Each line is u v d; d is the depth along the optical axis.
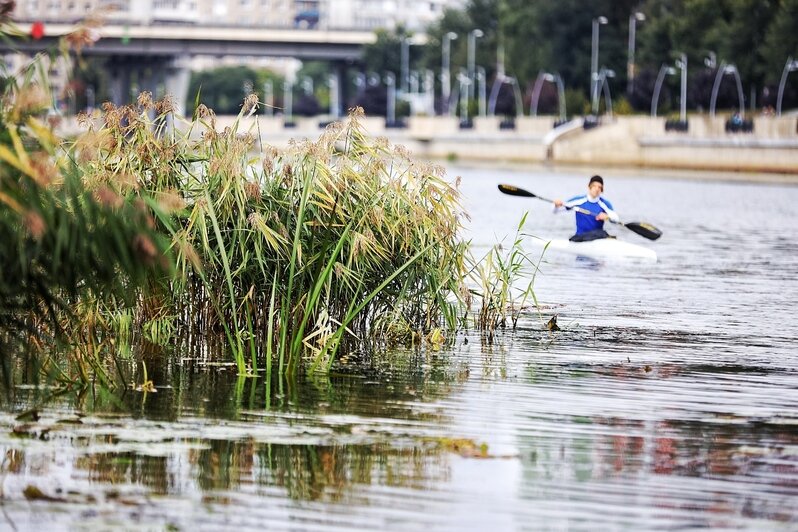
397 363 33.75
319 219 33.97
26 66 22.72
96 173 32.12
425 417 27.84
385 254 35.47
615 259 62.53
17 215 22.42
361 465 24.12
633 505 22.23
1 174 21.64
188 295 35.53
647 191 141.38
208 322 35.59
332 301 35.50
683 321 42.31
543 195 131.88
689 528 21.16
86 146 30.59
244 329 35.38
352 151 35.38
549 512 21.78
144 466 23.81
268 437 25.91
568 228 83.94
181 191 34.12
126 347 34.06
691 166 188.38
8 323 26.23
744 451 25.53
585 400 29.70
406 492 22.66
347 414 27.98
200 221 32.72
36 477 23.05
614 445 25.83
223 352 34.66
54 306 30.50
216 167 33.44
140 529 20.72
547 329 39.84
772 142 172.00
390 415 27.94
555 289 50.19
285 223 34.59
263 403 28.91
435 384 31.20
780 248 71.69
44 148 22.28
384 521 21.25
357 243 34.22
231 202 33.78
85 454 24.42
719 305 46.53
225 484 22.91
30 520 20.98
